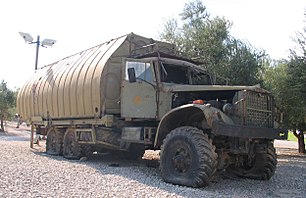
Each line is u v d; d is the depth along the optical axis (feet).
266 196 20.81
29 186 20.01
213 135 24.11
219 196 19.79
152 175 26.61
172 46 37.04
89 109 34.58
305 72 50.31
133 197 18.20
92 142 34.47
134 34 34.99
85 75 35.45
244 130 22.76
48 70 47.16
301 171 33.81
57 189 19.48
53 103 41.65
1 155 35.99
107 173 26.71
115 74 33.47
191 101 26.53
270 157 26.40
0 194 17.63
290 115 58.29
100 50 36.94
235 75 52.11
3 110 104.12
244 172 27.78
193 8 59.21
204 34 54.44
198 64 33.14
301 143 65.26
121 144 31.73
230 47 53.93
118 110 33.04
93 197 17.81
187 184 22.31
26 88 51.65
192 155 22.36
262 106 25.04
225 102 25.00
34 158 35.94
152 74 28.58
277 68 61.26
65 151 39.11
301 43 52.13
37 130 49.32
